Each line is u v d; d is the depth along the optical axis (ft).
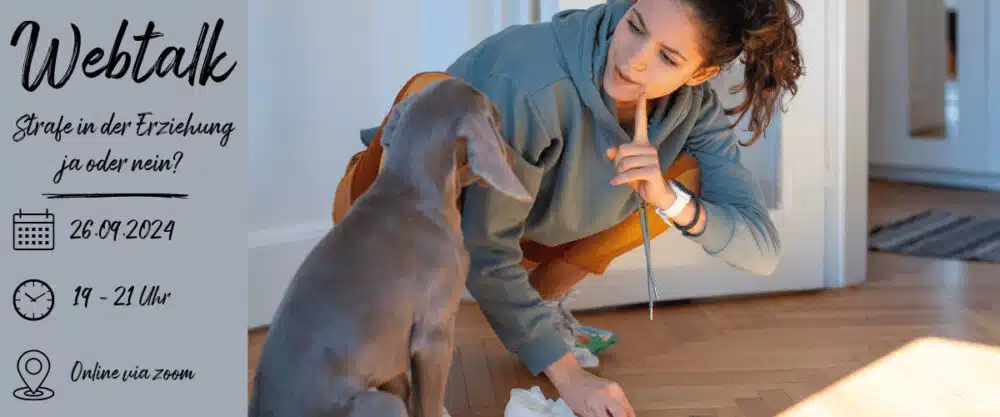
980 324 7.95
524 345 5.46
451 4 8.21
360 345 3.73
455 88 4.17
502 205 5.18
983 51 13.76
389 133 4.30
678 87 5.21
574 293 6.96
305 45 7.88
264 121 7.68
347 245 3.87
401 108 4.29
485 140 4.03
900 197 13.61
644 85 4.91
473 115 4.07
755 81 5.35
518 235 5.43
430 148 4.06
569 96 5.24
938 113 14.33
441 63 8.36
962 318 8.13
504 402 6.14
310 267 3.88
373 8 8.28
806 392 6.37
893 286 9.20
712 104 5.78
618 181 5.04
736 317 8.18
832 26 8.94
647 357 7.07
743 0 4.62
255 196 7.67
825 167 9.01
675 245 8.47
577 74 5.17
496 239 5.29
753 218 5.74
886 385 6.52
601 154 5.53
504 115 5.11
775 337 7.60
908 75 14.47
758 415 5.97
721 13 4.56
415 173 4.06
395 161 4.10
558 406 5.40
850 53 9.04
